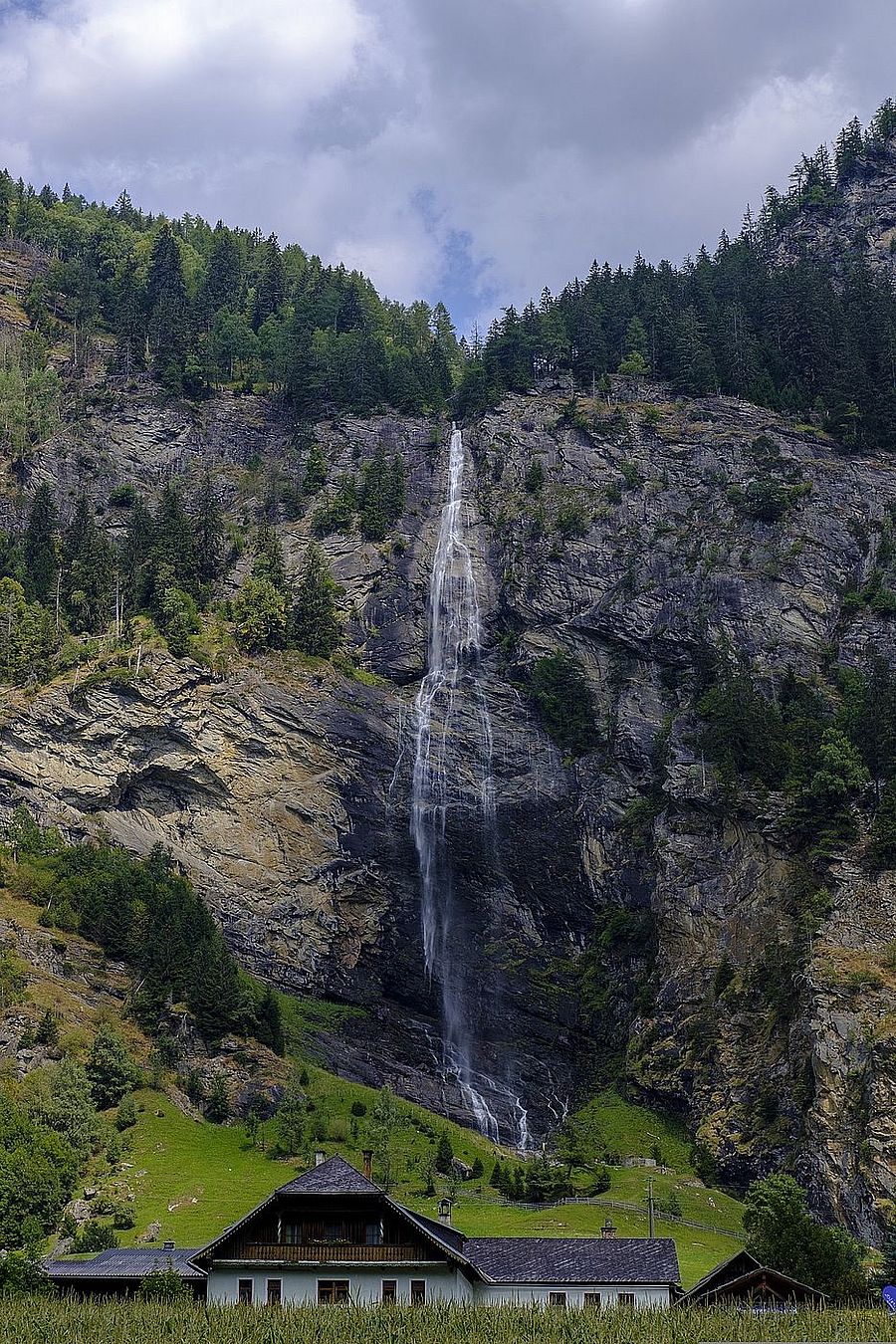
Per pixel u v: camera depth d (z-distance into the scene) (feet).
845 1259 310.65
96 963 515.50
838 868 517.14
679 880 563.89
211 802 593.01
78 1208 384.68
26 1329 237.45
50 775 585.63
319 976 565.94
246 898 575.38
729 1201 446.19
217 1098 472.85
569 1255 277.23
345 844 592.19
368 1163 299.38
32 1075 457.27
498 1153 490.08
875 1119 441.27
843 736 559.79
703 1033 522.06
